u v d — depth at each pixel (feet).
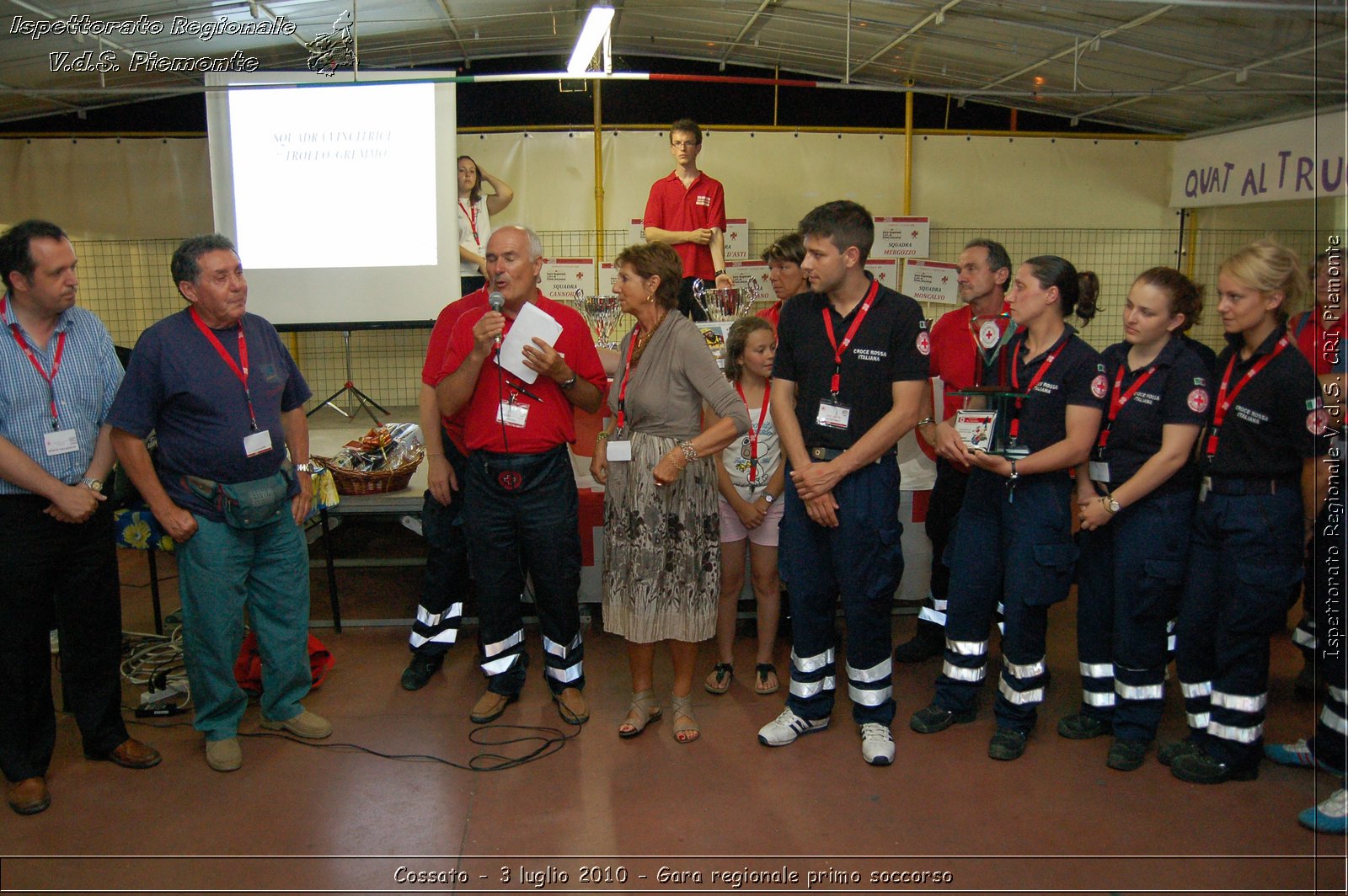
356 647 13.50
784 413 10.08
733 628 11.82
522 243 9.92
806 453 9.87
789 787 9.46
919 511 13.73
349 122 17.42
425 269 17.84
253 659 11.76
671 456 9.61
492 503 10.44
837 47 21.58
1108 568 10.29
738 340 11.80
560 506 10.52
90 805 9.27
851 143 24.14
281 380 10.12
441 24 20.27
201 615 9.72
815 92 25.03
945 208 24.67
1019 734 10.17
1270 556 8.96
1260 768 9.82
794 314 10.14
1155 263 25.30
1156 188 25.00
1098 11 16.08
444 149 17.61
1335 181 14.52
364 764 10.03
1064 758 10.08
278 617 10.43
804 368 9.95
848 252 9.52
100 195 22.95
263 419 9.81
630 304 9.98
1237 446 9.04
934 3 17.22
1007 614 10.11
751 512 11.34
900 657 12.94
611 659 12.87
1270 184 20.92
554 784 9.56
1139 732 9.95
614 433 10.51
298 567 10.58
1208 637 9.54
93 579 9.70
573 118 24.63
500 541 10.57
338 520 17.85
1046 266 9.75
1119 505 9.59
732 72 24.56
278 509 9.96
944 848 8.41
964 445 10.05
